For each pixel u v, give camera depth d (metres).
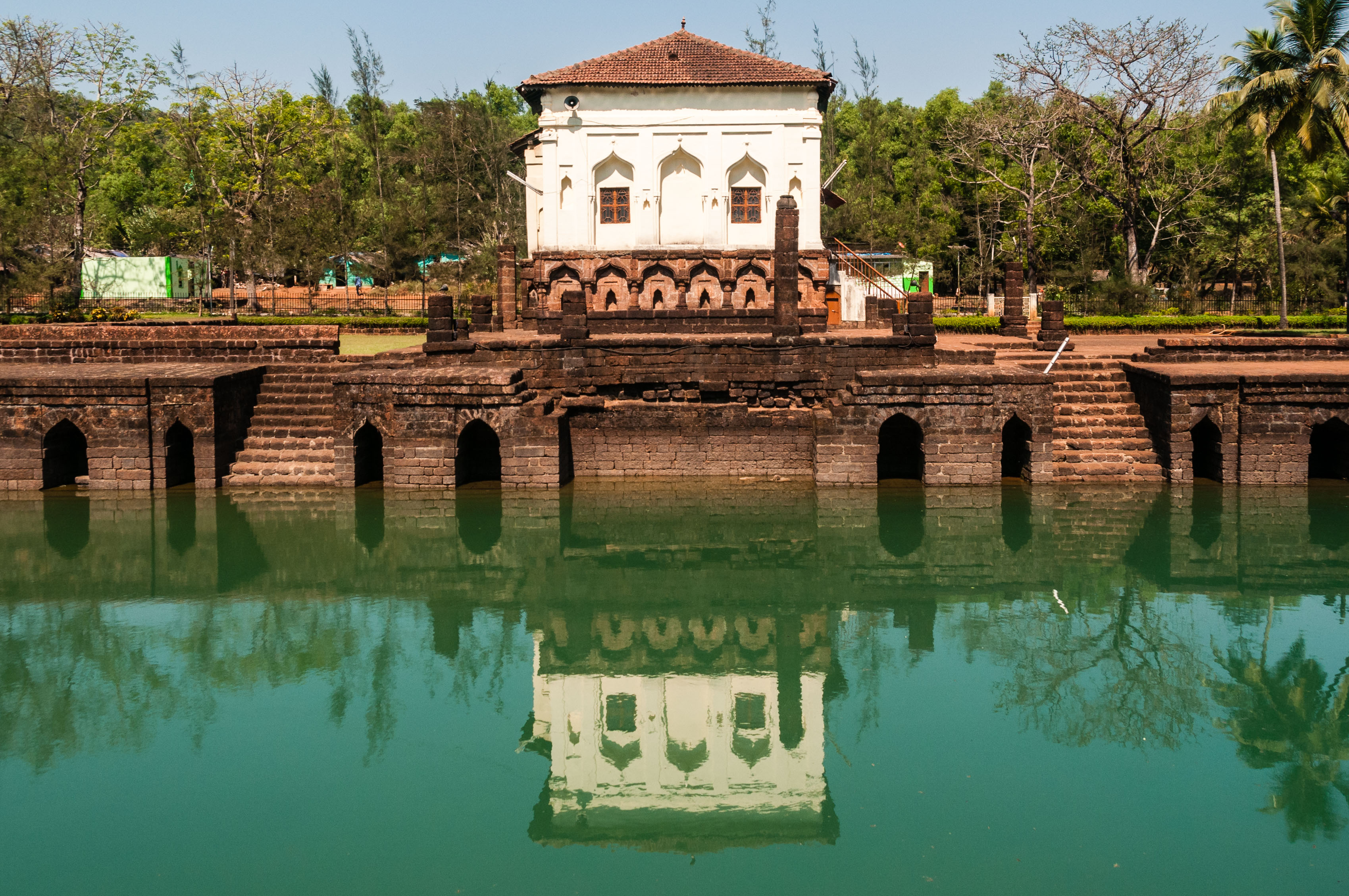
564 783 12.49
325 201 59.47
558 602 18.88
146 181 73.38
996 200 61.03
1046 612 18.05
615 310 33.31
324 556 21.16
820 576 19.98
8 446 25.06
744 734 13.84
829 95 35.56
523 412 25.05
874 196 68.06
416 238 68.25
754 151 34.25
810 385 26.72
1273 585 18.95
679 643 17.05
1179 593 18.75
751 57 35.03
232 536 22.09
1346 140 38.53
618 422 26.62
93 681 15.24
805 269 34.28
